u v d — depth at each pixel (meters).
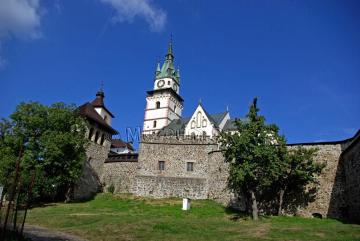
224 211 37.66
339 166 34.84
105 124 54.44
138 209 37.34
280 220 31.92
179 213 35.38
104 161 53.28
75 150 43.44
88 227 26.53
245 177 32.53
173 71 93.75
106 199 45.25
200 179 45.72
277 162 32.72
